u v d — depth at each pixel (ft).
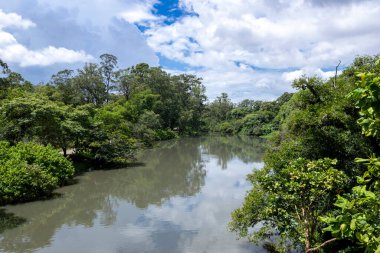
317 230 30.27
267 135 212.23
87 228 45.60
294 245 32.50
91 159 93.04
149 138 147.23
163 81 213.05
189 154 125.29
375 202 11.70
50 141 80.53
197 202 58.18
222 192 65.16
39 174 58.29
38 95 86.17
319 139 35.58
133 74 214.48
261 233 34.99
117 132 102.73
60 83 170.50
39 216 51.06
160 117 199.00
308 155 35.09
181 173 86.02
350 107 36.32
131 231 44.06
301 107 45.06
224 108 299.99
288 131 46.88
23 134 73.36
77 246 39.32
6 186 53.67
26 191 56.75
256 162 103.40
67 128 81.51
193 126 241.76
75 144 89.20
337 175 22.74
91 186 70.90
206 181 75.82
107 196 63.41
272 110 246.06
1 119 72.84
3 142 63.52
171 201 59.26
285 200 25.27
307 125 39.29
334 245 30.14
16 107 72.13
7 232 44.34
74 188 68.44
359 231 11.14
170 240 40.60
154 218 49.52
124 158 92.68
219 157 116.78
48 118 74.95
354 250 27.71
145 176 81.87
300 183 22.93
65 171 69.00
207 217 49.52
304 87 41.98
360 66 41.47
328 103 39.29
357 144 34.24
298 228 29.48
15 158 58.85
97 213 52.75
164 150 138.62
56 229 45.44
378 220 11.47
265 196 34.12
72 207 55.83
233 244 38.65
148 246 38.86
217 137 215.51
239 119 266.16
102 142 89.10
